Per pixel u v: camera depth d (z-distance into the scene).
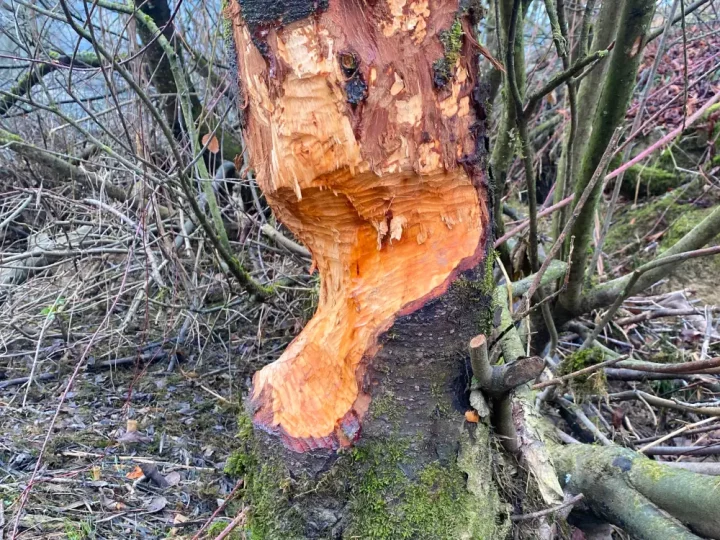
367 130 1.03
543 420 1.94
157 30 2.29
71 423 2.11
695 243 2.03
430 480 1.15
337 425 1.18
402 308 1.13
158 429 2.11
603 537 1.61
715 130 3.90
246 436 1.32
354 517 1.16
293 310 2.79
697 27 3.88
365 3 1.00
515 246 2.49
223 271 2.56
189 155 2.93
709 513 1.24
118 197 3.24
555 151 4.30
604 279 3.21
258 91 1.09
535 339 2.50
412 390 1.15
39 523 1.53
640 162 4.27
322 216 1.17
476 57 1.11
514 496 1.31
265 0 1.01
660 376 2.17
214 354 2.72
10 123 3.92
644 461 1.43
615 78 1.66
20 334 2.72
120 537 1.52
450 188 1.13
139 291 2.71
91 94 3.86
